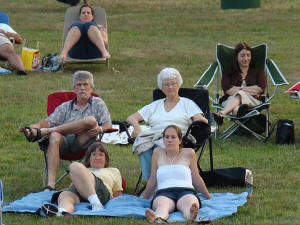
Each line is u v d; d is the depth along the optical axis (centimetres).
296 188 2298
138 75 4669
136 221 1856
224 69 3216
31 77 4416
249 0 4844
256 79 3142
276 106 3744
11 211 1988
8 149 2897
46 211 1916
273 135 3152
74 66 4944
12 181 2434
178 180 2041
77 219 1877
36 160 2731
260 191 2261
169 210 1936
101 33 4538
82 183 2012
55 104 2534
